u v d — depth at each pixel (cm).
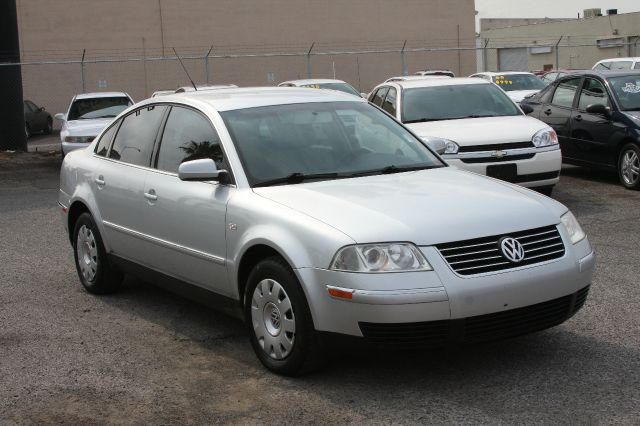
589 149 1229
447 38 4162
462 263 439
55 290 714
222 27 3738
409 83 1165
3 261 838
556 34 4747
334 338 447
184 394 465
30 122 2977
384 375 479
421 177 534
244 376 489
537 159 988
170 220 567
